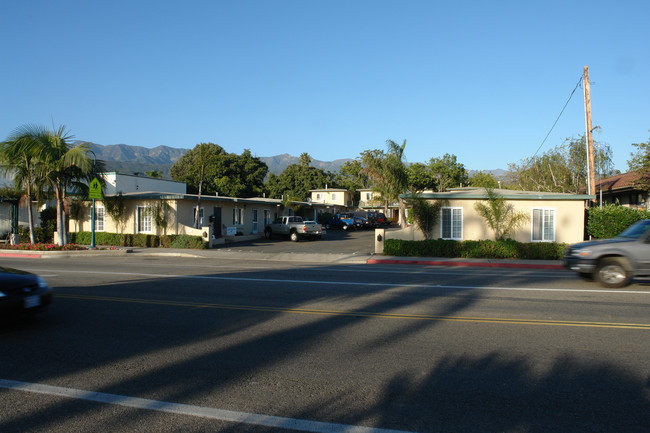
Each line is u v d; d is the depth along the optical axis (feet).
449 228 72.08
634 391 15.57
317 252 76.38
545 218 69.92
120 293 34.47
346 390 15.78
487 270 54.19
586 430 12.85
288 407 14.42
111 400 14.98
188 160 213.46
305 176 227.40
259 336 22.56
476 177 226.79
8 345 21.01
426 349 20.36
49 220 90.53
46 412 14.06
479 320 25.76
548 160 117.29
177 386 16.17
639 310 28.48
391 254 70.38
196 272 48.60
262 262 62.28
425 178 213.46
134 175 134.82
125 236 85.20
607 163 108.58
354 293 34.86
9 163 71.97
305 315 27.04
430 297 33.17
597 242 39.01
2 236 95.55
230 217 101.91
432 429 12.93
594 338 21.97
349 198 230.68
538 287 38.32
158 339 22.04
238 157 197.88
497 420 13.47
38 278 24.68
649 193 77.30
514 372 17.43
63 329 23.79
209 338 22.20
